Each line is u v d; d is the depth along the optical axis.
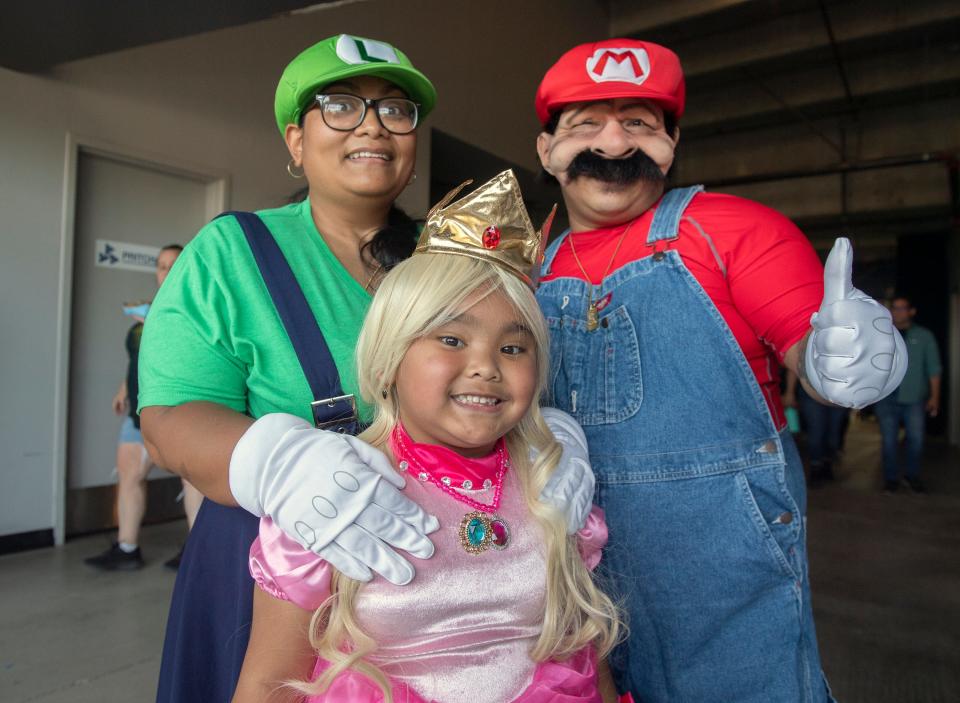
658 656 1.25
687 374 1.24
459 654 0.86
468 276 0.89
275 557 0.85
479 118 6.94
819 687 1.25
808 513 5.21
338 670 0.83
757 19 9.11
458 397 0.90
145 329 1.03
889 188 11.38
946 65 9.28
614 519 1.27
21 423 3.74
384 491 0.84
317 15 5.21
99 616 2.83
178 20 3.13
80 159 4.06
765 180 11.17
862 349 0.82
